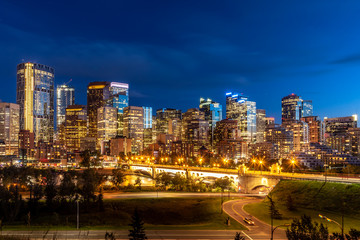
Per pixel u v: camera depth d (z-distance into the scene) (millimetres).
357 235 61438
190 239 93562
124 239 93562
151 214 146375
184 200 169750
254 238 96188
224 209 144375
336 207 126125
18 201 138500
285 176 174250
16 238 90125
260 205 149250
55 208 147375
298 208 135000
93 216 135875
